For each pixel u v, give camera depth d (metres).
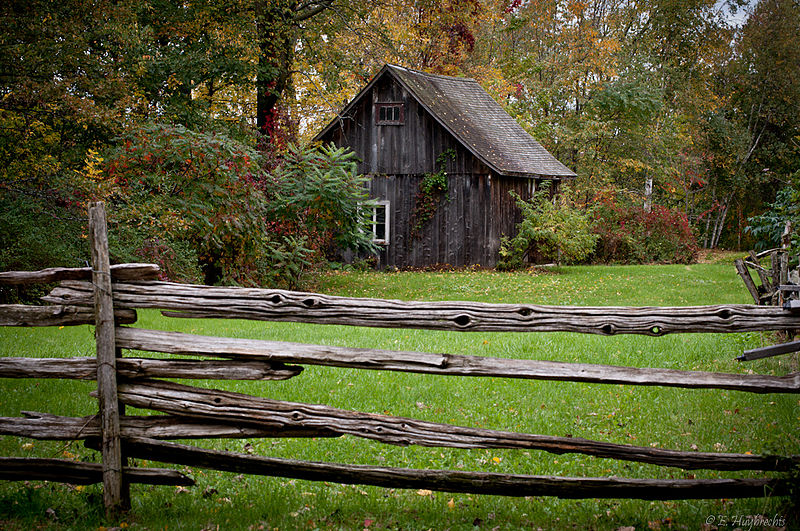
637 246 26.86
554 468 4.96
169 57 19.83
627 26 38.44
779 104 38.59
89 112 12.22
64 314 3.99
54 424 4.05
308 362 3.91
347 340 9.62
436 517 4.11
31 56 12.11
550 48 40.09
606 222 27.81
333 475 3.99
